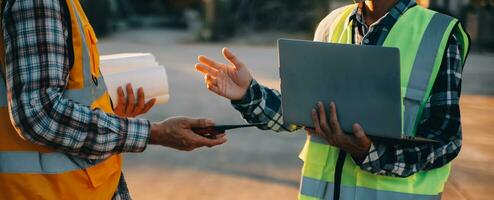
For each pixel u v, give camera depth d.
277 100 2.38
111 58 2.32
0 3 1.83
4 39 1.81
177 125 2.01
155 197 5.20
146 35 21.62
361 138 2.00
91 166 1.94
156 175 5.73
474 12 17.14
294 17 21.88
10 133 1.89
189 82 10.66
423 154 2.10
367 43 2.20
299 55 2.01
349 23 2.30
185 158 6.22
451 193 5.36
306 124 2.10
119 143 1.90
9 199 1.92
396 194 2.18
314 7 21.59
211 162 6.11
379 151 2.07
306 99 2.06
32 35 1.78
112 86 2.23
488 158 6.30
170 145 2.04
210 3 20.11
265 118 2.36
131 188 5.40
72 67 1.88
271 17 21.95
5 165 1.90
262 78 11.55
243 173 5.80
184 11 25.66
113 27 22.80
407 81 2.12
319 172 2.29
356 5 2.31
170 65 13.22
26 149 1.90
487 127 7.61
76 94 1.89
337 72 1.97
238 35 20.97
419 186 2.19
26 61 1.78
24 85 1.77
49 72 1.79
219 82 2.33
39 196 1.90
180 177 5.69
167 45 18.61
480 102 9.23
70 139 1.83
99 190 1.98
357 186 2.21
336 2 20.70
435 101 2.12
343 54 1.94
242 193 5.30
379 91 1.93
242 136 7.05
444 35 2.12
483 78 11.73
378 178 2.19
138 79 2.29
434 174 2.20
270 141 6.86
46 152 1.90
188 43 19.41
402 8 2.17
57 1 1.81
